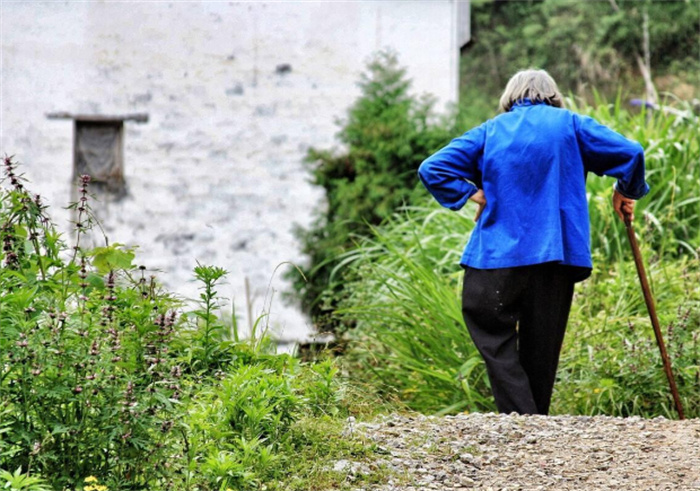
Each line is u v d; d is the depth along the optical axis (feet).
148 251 67.31
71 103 67.72
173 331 21.29
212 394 22.35
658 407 33.65
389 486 20.03
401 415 25.82
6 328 17.62
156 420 18.43
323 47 67.46
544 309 30.27
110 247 20.88
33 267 20.45
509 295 29.96
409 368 35.58
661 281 39.75
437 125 61.16
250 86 67.46
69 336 18.40
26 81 67.92
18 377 17.81
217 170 67.46
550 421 25.14
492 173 30.30
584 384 33.19
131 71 67.62
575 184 29.96
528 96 31.17
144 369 19.13
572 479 20.84
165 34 67.67
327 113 67.41
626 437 23.84
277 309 63.82
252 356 25.48
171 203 67.62
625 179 30.14
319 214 62.44
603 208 42.70
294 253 67.05
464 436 23.49
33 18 67.87
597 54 163.53
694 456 22.31
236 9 67.41
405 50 67.41
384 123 60.23
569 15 165.48
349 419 23.75
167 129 67.67
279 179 67.36
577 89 164.76
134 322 19.65
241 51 67.46
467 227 45.06
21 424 17.72
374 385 30.89
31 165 67.72
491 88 167.94
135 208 67.51
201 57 67.67
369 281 42.42
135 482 18.15
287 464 20.58
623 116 53.11
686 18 160.56
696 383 32.99
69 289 20.12
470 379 34.88
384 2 67.51
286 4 67.46
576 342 35.70
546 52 165.48
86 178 20.93
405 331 36.06
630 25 162.61
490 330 30.42
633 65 164.76
